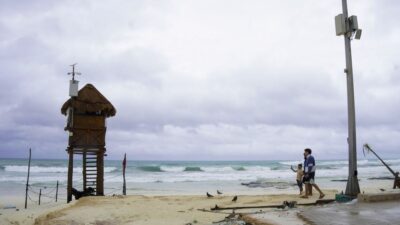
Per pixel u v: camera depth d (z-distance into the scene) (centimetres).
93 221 1301
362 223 758
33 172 6644
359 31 1390
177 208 1482
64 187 4284
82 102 2553
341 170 8131
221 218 1188
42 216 1534
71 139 2533
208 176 6488
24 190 3847
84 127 2566
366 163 11919
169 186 4394
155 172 7250
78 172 6631
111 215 1376
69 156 2539
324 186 3969
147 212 1405
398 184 1791
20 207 2464
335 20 1446
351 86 1405
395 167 9531
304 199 1564
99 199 1808
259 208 1341
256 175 6862
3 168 6925
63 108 2634
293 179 5619
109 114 2633
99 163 2608
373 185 3828
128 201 1722
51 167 7231
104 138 2609
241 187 4106
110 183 4838
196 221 1163
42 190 3875
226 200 1702
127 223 1226
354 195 1341
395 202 1159
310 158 1627
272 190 3491
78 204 1703
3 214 1955
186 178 5997
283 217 891
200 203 1614
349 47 1416
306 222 798
